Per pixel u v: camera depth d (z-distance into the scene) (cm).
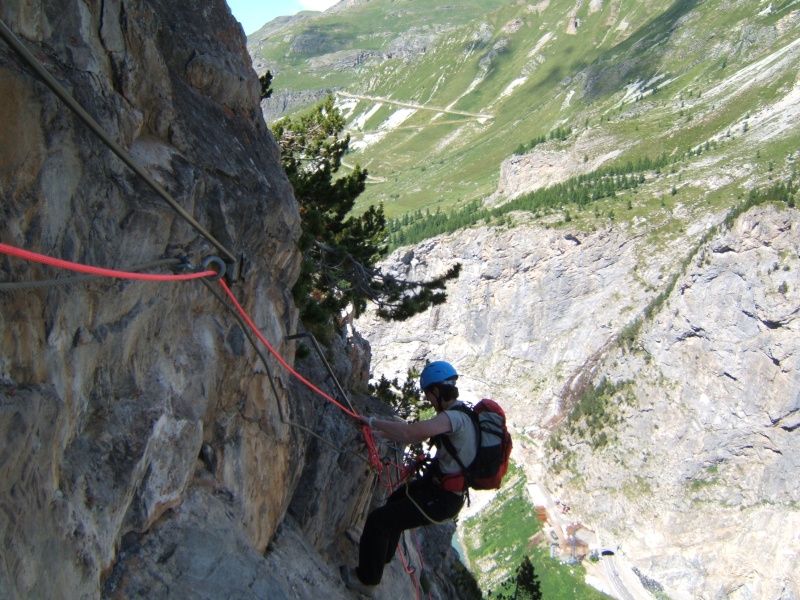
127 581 536
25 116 423
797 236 12731
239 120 791
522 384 16162
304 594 797
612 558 12975
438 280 2398
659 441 13662
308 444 1002
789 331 12550
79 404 500
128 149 557
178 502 623
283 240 809
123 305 541
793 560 12088
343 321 2458
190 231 613
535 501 13875
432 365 781
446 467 743
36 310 441
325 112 2333
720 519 12775
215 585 595
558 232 15938
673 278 14875
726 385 13125
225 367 705
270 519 827
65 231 465
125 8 577
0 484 396
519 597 4416
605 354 15262
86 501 491
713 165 17275
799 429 12425
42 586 428
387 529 789
